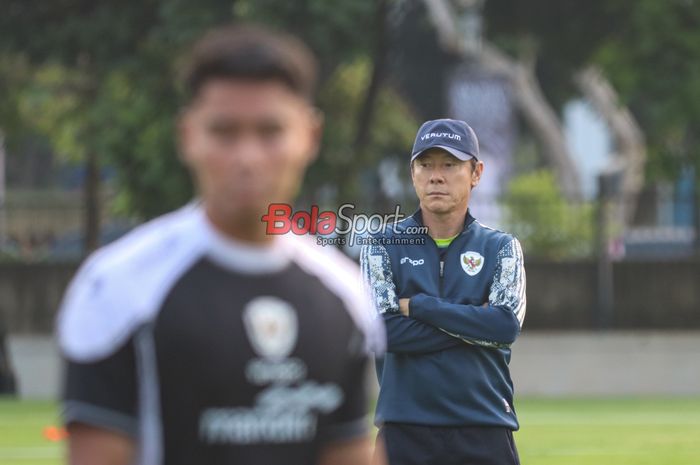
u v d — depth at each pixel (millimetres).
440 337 22453
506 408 22875
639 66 77562
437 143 23000
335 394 10883
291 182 10258
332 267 11094
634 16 77000
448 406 22484
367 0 71500
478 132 88250
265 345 10516
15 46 76625
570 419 58781
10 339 73000
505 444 22734
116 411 10305
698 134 79125
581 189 105562
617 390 73688
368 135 79875
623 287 74500
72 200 74625
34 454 45969
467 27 88562
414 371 22609
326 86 79562
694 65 76375
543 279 74062
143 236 10828
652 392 73812
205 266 10570
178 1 70875
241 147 9977
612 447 48250
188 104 10281
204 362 10367
